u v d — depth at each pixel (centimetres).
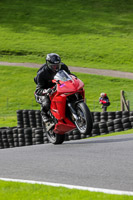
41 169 2116
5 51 19675
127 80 14875
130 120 4228
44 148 3080
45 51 19962
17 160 2469
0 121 8750
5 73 15750
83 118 2741
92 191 1575
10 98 13250
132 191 1592
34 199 1491
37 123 6438
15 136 5053
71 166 2152
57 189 1628
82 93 2800
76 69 16712
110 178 1831
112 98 12862
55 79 2889
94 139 3534
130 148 2712
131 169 2009
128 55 19588
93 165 2148
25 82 14825
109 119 5288
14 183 1772
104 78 15125
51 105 2967
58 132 3103
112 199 1446
